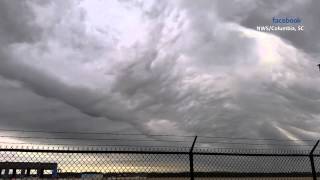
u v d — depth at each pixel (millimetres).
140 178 8633
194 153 8320
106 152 7473
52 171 8633
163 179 8570
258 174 9805
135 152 7707
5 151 6773
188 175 8500
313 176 9516
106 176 8680
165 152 7949
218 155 8547
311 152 9789
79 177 8602
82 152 7242
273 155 9289
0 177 8516
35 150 6953
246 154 8828
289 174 9773
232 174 9516
